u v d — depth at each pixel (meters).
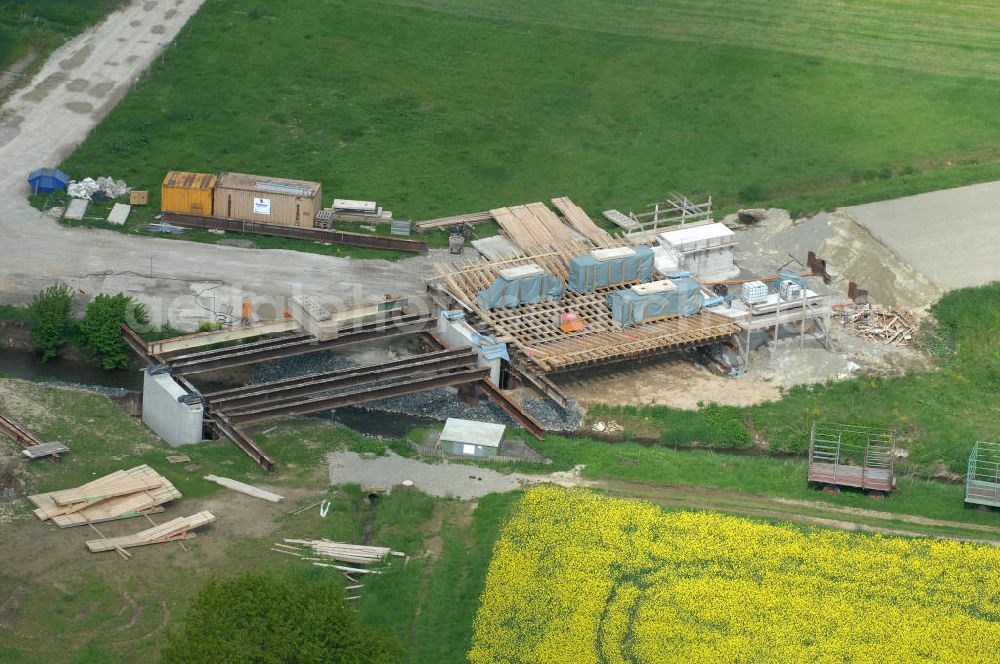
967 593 84.38
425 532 87.19
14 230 118.25
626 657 78.38
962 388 105.06
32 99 136.38
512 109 141.25
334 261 118.38
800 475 95.00
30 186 123.81
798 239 120.75
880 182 131.12
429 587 82.62
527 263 113.19
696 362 107.38
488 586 82.56
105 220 120.69
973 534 90.00
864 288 114.75
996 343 109.50
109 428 95.38
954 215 122.56
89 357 105.81
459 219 124.00
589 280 111.06
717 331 105.94
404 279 116.44
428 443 96.44
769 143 137.50
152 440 95.25
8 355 106.19
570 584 82.94
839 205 124.56
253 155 131.62
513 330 106.38
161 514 86.06
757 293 107.38
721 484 94.06
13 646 74.50
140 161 129.25
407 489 90.81
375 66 146.12
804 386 104.19
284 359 105.88
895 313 111.56
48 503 85.19
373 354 107.19
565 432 99.81
